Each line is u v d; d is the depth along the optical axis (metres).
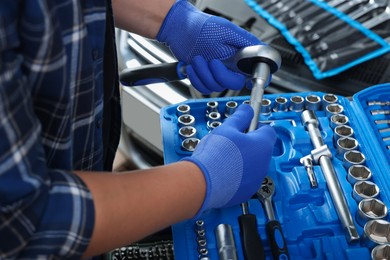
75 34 0.54
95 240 0.51
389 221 0.81
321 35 1.24
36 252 0.47
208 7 1.40
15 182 0.43
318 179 0.89
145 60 1.33
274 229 0.79
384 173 0.88
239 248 0.79
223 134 0.73
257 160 0.74
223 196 0.70
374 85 1.11
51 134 0.54
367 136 0.95
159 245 1.03
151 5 0.88
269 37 1.27
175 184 0.59
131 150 1.46
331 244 0.79
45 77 0.48
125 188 0.54
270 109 1.03
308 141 0.97
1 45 0.41
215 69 0.88
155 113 1.26
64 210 0.47
